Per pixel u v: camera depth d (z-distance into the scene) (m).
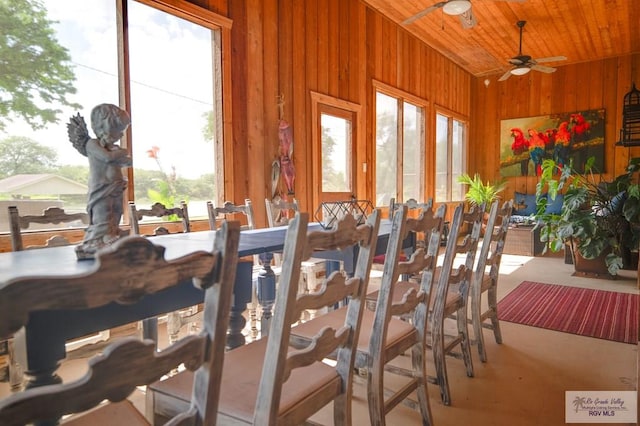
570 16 5.53
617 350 2.49
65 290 0.52
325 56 4.60
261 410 0.94
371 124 5.38
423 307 1.62
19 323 0.49
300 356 0.98
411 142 6.50
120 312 1.07
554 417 1.76
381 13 5.47
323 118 4.63
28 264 1.15
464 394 1.96
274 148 4.02
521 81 8.00
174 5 3.08
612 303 3.48
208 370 0.74
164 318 2.97
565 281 4.33
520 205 7.44
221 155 3.52
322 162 4.63
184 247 1.48
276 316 0.92
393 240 1.34
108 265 0.56
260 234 2.02
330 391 1.16
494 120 8.30
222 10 3.48
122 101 2.85
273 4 3.96
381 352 1.39
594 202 4.45
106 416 0.97
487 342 2.63
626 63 7.07
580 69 7.44
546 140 7.77
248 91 3.74
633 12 5.41
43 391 0.53
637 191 4.00
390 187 5.92
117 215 1.26
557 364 2.29
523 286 4.10
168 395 1.08
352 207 2.64
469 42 6.54
